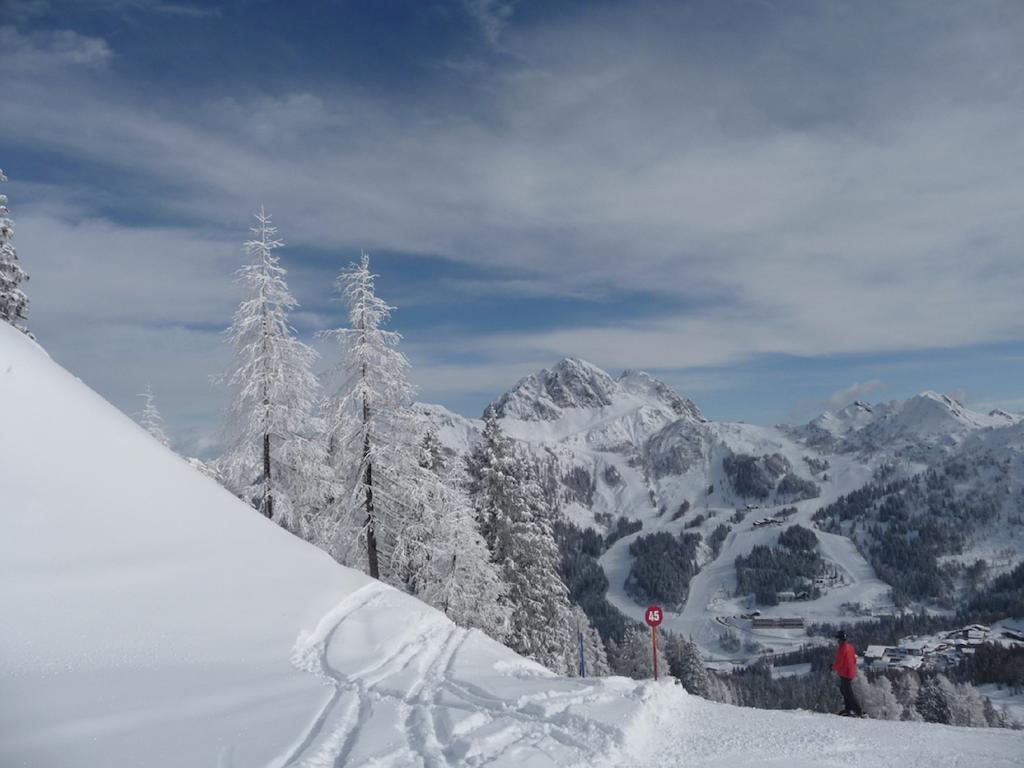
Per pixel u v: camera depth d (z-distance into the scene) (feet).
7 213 82.48
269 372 75.77
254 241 76.38
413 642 40.52
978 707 279.28
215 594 37.78
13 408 38.45
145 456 46.24
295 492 81.35
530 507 115.85
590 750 23.45
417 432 83.05
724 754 25.17
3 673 24.25
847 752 26.22
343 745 22.49
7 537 31.86
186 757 20.24
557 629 114.21
